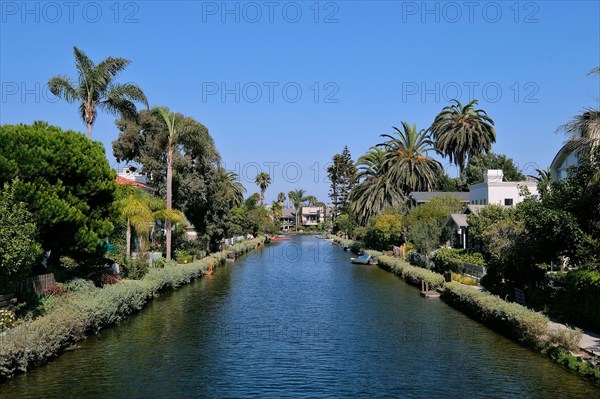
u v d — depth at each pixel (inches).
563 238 945.5
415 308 1200.8
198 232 2336.4
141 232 1558.8
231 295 1422.2
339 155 5315.0
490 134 3144.7
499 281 1158.3
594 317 783.7
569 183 949.2
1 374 636.1
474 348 816.9
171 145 1850.4
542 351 768.3
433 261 1710.1
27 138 930.7
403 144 3139.8
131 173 2554.1
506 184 2080.5
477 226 1605.6
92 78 1577.3
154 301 1309.1
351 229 4050.2
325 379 667.4
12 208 780.6
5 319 727.1
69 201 979.9
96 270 1198.3
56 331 748.6
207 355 781.3
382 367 719.7
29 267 798.5
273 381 660.1
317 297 1385.3
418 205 2623.0
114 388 626.8
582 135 847.7
